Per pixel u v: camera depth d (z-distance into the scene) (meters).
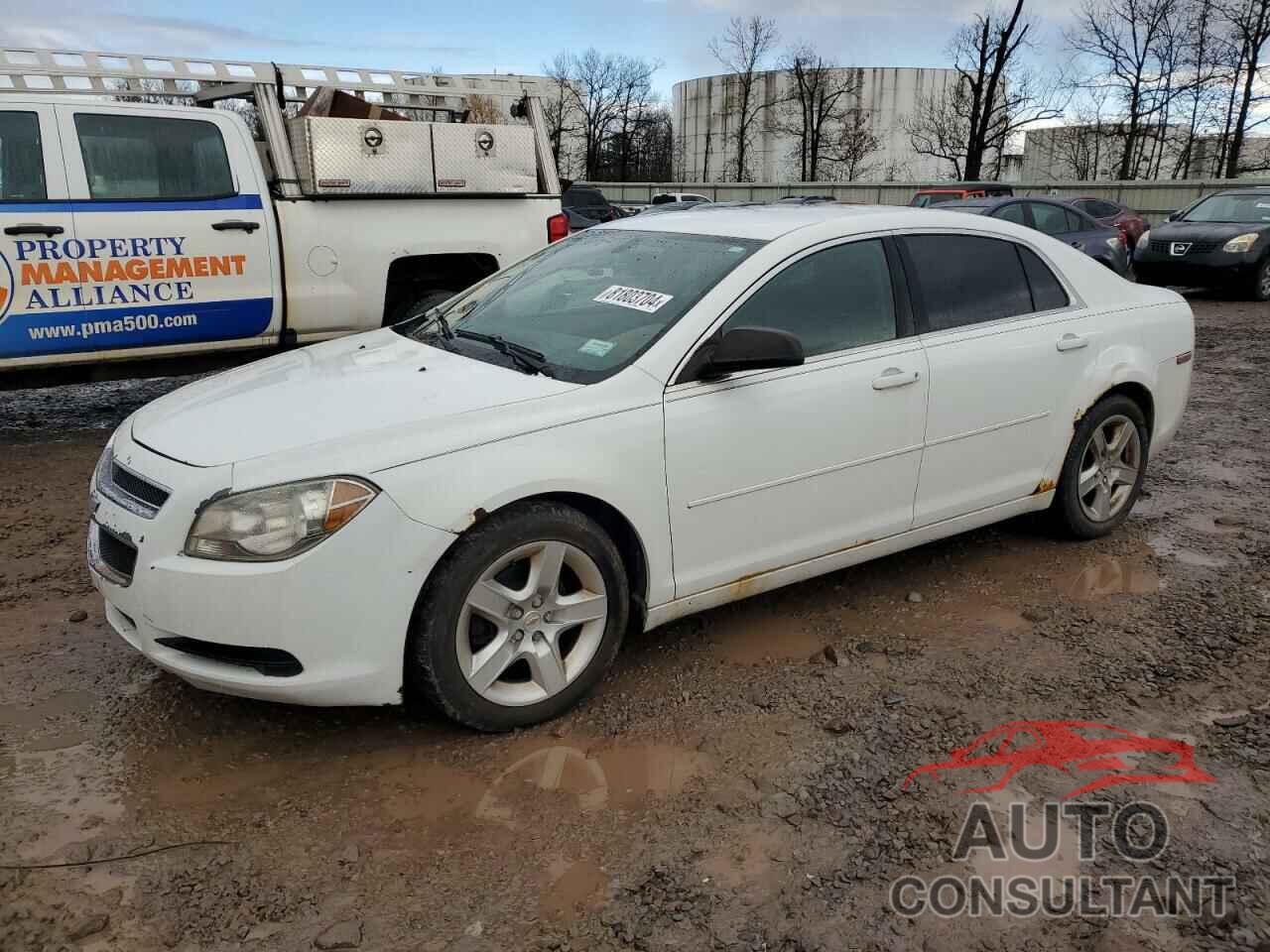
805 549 3.69
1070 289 4.50
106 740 3.09
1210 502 5.45
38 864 2.52
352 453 2.81
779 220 3.91
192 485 2.78
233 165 6.43
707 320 3.39
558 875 2.51
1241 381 8.77
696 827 2.69
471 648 3.03
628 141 57.28
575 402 3.12
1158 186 27.62
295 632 2.75
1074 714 3.25
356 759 3.01
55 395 8.12
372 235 6.93
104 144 6.02
